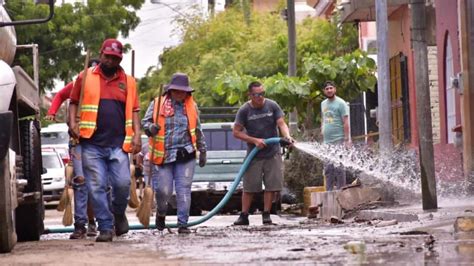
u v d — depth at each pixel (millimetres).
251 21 63250
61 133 44781
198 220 19047
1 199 12977
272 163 20234
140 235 16859
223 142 31156
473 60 23125
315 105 31344
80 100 15273
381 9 23016
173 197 27156
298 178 27406
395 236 13688
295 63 35344
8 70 13523
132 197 18594
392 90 34219
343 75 31000
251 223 21438
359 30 41094
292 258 11086
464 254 10906
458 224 13836
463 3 23297
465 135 23375
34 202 16219
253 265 10531
